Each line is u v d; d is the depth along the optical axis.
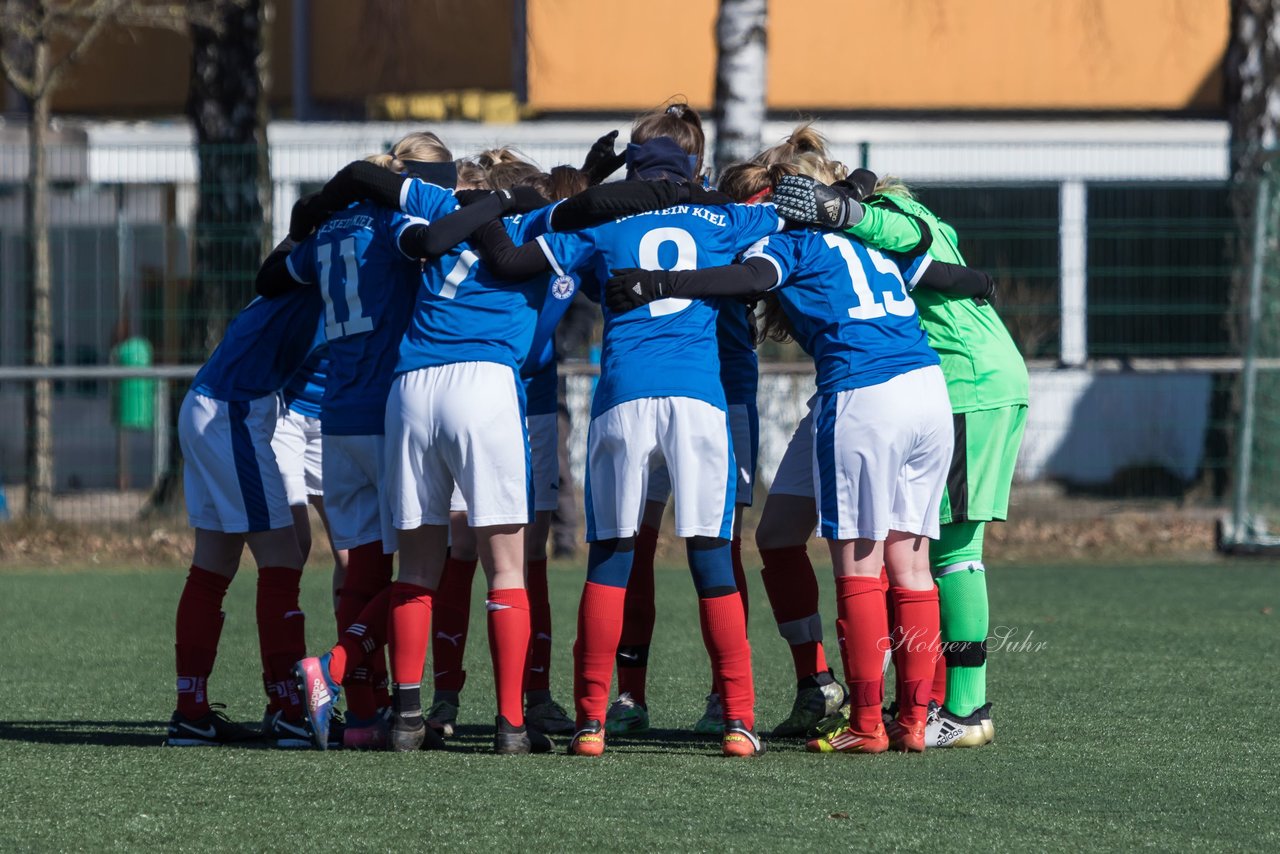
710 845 13.26
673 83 59.94
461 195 18.20
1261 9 48.47
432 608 18.77
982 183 51.41
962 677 18.09
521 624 17.53
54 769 16.44
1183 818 14.32
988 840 13.50
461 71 57.41
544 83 58.88
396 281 18.05
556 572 36.84
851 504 17.27
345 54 59.31
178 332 43.59
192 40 48.56
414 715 17.75
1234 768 16.61
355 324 18.02
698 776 16.08
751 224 17.64
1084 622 28.83
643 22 59.59
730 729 17.39
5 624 28.62
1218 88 62.38
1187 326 46.91
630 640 19.61
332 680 17.30
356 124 55.12
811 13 61.03
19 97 66.06
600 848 13.14
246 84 48.41
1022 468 46.59
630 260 17.11
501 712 17.55
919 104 61.59
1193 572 36.78
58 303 45.34
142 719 20.05
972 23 61.59
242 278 42.78
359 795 15.08
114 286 45.12
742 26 44.84
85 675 23.44
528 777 15.97
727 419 17.81
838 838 13.52
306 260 18.44
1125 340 47.22
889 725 18.22
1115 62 62.06
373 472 18.30
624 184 17.30
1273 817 14.38
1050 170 54.94
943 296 18.53
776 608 19.30
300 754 17.47
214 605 18.58
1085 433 46.72
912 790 15.43
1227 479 45.19
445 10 56.62
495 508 17.12
